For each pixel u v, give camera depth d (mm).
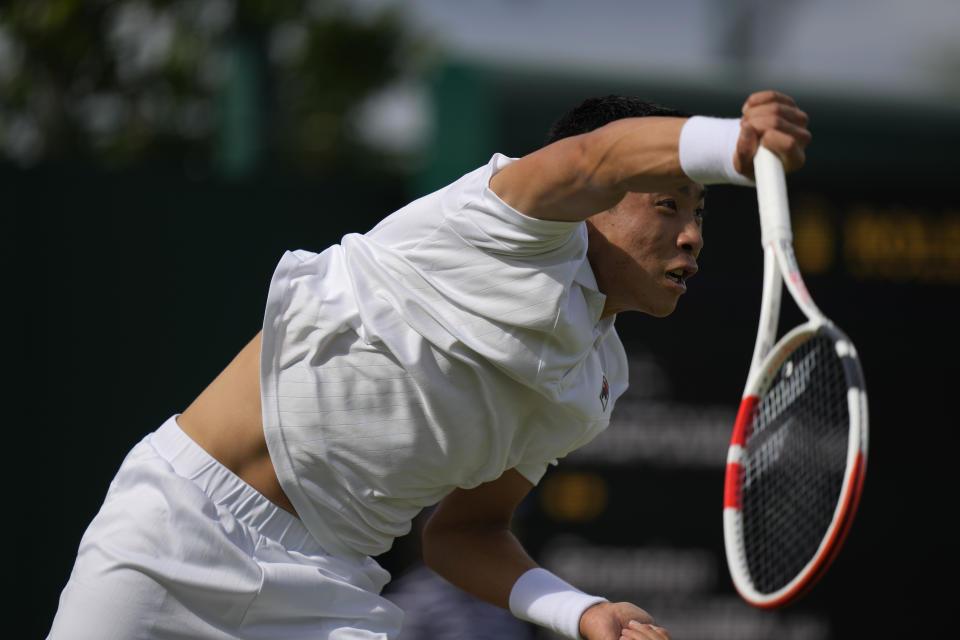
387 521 9641
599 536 21875
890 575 23062
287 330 8922
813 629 22703
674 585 22047
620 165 7715
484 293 8500
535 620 10117
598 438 21969
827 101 23047
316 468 9133
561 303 8477
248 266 23031
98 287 22141
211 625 9062
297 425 9008
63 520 21906
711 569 22172
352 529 9523
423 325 8641
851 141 22984
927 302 23141
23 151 33844
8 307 21656
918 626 23047
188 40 34344
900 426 23094
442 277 8586
